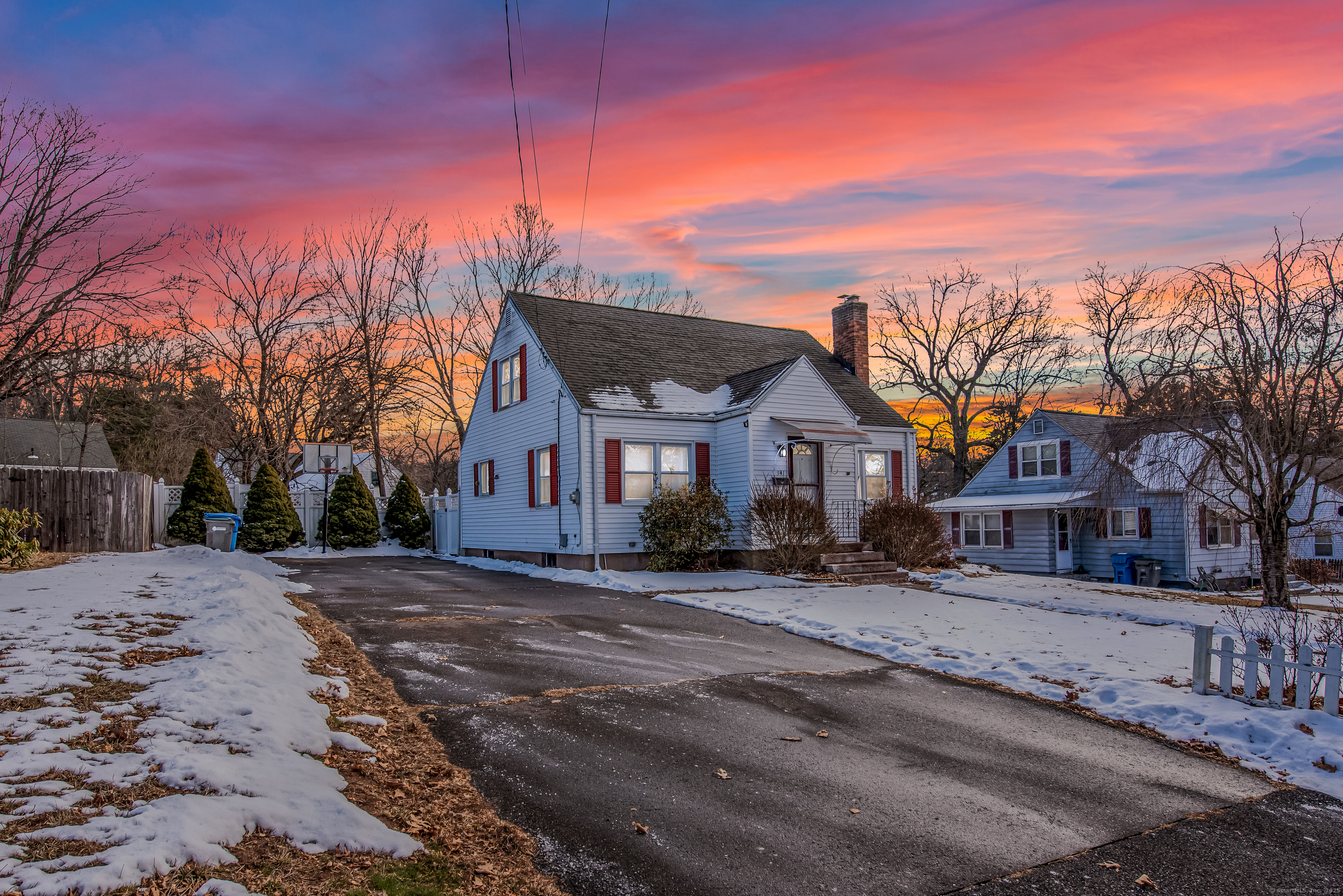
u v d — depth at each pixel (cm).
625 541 1830
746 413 1850
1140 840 475
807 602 1358
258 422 3228
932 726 687
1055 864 439
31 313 1781
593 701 701
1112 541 2847
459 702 673
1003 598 1491
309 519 2577
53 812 350
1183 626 1202
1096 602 1452
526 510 2081
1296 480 1537
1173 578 2653
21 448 2833
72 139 1845
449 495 2586
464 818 454
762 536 1792
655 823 465
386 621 1032
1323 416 1474
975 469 4406
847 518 1972
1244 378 1495
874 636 1061
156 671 582
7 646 610
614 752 579
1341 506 2066
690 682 788
